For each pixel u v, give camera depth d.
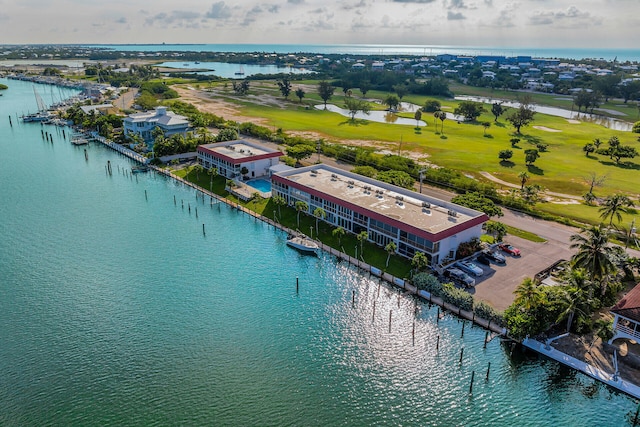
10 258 91.88
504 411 56.78
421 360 64.75
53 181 140.12
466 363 64.25
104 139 189.50
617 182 142.75
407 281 82.75
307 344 67.69
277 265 90.25
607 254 74.94
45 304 76.44
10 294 79.19
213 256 93.81
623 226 107.56
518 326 65.50
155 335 68.94
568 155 177.25
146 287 81.94
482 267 87.69
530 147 189.38
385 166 148.75
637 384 59.19
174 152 158.50
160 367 62.53
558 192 133.75
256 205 119.62
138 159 161.25
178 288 81.81
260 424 54.00
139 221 111.06
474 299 76.62
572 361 63.09
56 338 67.94
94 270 87.62
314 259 92.75
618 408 57.03
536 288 69.06
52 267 88.56
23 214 114.50
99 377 60.56
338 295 80.12
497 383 60.88
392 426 54.28
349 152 161.38
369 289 81.81
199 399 57.31
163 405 56.34
